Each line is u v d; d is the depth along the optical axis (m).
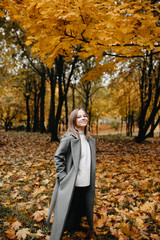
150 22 3.19
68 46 3.49
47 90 24.31
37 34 3.35
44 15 3.00
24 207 2.72
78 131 2.14
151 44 3.38
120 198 2.98
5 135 13.32
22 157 6.29
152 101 13.79
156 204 2.80
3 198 3.07
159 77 9.90
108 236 2.19
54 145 8.75
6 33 7.62
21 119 30.80
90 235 2.18
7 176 4.14
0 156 6.38
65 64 10.81
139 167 5.01
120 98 13.54
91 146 2.17
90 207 2.08
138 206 2.81
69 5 2.95
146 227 2.28
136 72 11.05
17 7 3.32
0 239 2.08
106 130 46.22
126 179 4.07
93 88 20.22
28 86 19.86
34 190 3.34
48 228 2.32
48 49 3.38
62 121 33.28
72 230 2.28
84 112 2.14
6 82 14.68
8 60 9.10
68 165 2.01
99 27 3.20
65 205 1.84
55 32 3.21
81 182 2.03
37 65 13.50
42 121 16.62
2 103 25.12
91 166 2.10
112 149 8.28
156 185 3.66
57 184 2.07
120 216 2.49
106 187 3.55
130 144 9.94
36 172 4.53
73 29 3.08
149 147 8.79
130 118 21.56
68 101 24.03
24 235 2.12
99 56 3.94
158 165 5.24
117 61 4.31
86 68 14.32
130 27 3.14
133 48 3.63
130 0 3.94
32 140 10.75
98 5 3.25
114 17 3.16
